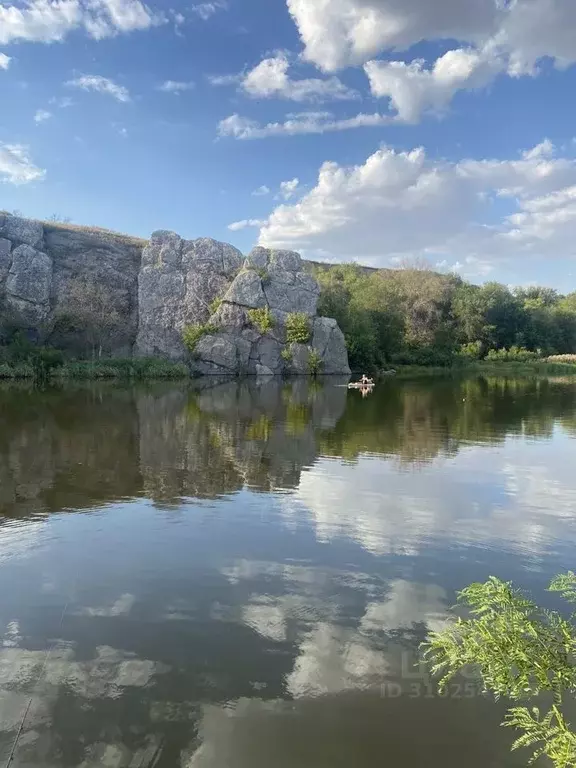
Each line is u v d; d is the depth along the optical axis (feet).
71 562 26.27
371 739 14.92
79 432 61.36
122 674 17.54
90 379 143.54
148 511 34.09
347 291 233.76
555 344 287.28
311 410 85.15
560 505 36.06
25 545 28.40
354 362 199.11
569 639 12.42
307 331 181.06
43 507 34.76
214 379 157.28
